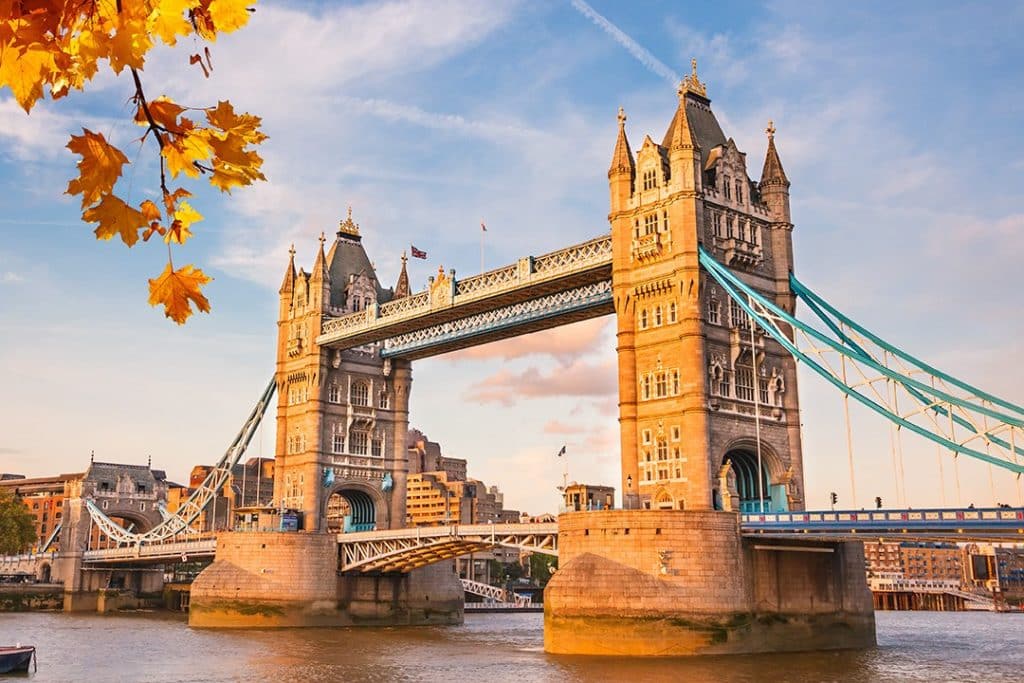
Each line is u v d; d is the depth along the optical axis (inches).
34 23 194.9
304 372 5413.4
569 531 3526.1
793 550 3454.7
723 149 3882.9
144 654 3742.6
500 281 4394.7
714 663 3078.2
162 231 226.4
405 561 4945.9
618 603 3294.8
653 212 3801.7
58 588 7342.5
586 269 4033.0
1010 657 3376.0
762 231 3937.0
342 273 5634.8
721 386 3663.9
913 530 3070.9
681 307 3639.3
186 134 215.0
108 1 200.5
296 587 4997.5
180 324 237.3
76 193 212.7
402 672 3125.0
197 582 5027.1
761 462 3804.1
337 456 5349.4
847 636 3619.6
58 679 3034.0
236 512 5393.7
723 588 3312.0
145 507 7859.3
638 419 3725.4
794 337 3919.8
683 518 3334.2
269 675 3102.9
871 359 3348.9
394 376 5654.5
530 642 4183.1
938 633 5315.0
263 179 222.8
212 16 203.8
